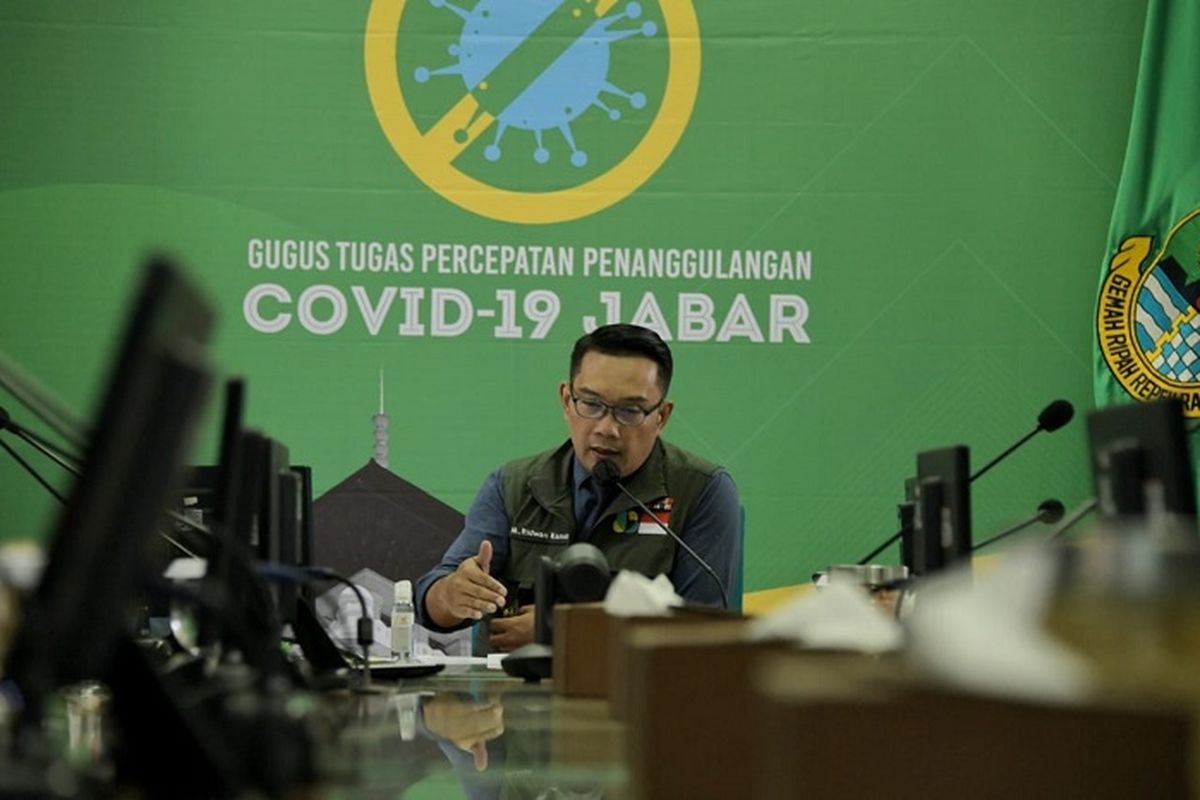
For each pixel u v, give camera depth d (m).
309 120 7.39
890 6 7.44
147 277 1.55
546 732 2.87
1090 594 0.98
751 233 7.41
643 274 7.41
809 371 7.39
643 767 1.76
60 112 7.31
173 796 1.74
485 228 7.39
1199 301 7.27
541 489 6.02
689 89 7.43
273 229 7.36
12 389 2.78
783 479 7.36
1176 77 7.31
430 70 7.41
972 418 7.37
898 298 7.40
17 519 7.04
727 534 6.00
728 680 1.75
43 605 1.52
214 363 1.74
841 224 7.41
